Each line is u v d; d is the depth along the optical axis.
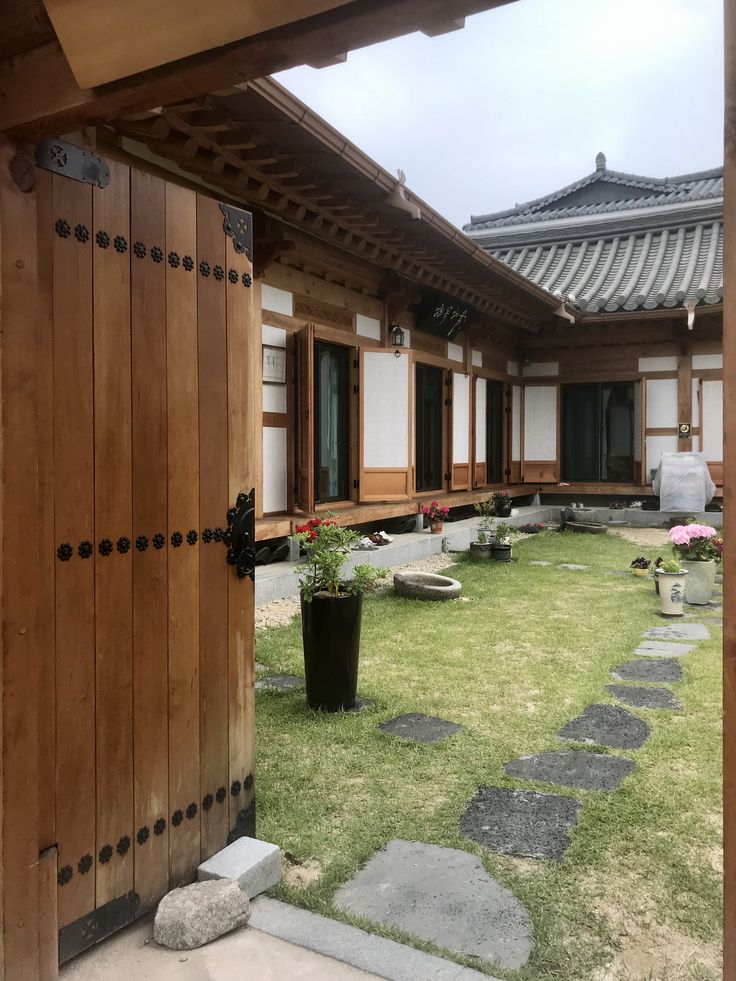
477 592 7.76
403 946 2.20
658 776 3.38
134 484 2.32
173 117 5.04
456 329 12.21
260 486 7.86
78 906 2.14
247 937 2.27
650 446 15.02
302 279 8.60
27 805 1.94
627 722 4.09
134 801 2.32
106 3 1.57
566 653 5.52
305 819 3.02
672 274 14.90
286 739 3.84
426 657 5.39
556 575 8.86
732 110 1.21
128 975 2.09
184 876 2.51
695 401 14.60
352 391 9.77
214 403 2.65
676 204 17.42
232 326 2.74
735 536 1.24
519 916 2.38
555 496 16.09
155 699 2.40
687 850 2.76
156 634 2.41
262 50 1.53
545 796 3.20
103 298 2.21
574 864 2.67
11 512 1.90
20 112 1.83
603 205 18.95
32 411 1.95
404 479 10.21
